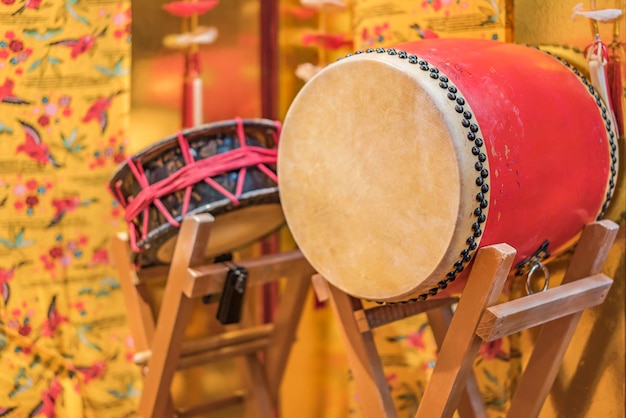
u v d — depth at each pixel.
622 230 1.06
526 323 0.83
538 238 0.87
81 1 1.25
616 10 1.01
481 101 0.78
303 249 0.94
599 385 1.10
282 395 1.50
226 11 1.36
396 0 1.23
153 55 1.31
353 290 0.88
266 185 1.05
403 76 0.78
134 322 1.23
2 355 1.27
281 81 1.42
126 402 1.34
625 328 1.07
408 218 0.80
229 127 1.04
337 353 1.49
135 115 1.31
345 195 0.86
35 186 1.26
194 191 1.01
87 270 1.31
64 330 1.30
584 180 0.89
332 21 1.42
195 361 1.22
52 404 1.29
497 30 1.15
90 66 1.27
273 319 1.49
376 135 0.82
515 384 1.22
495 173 0.77
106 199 1.30
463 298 0.81
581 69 1.05
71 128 1.27
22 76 1.24
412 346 1.31
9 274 1.26
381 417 0.96
